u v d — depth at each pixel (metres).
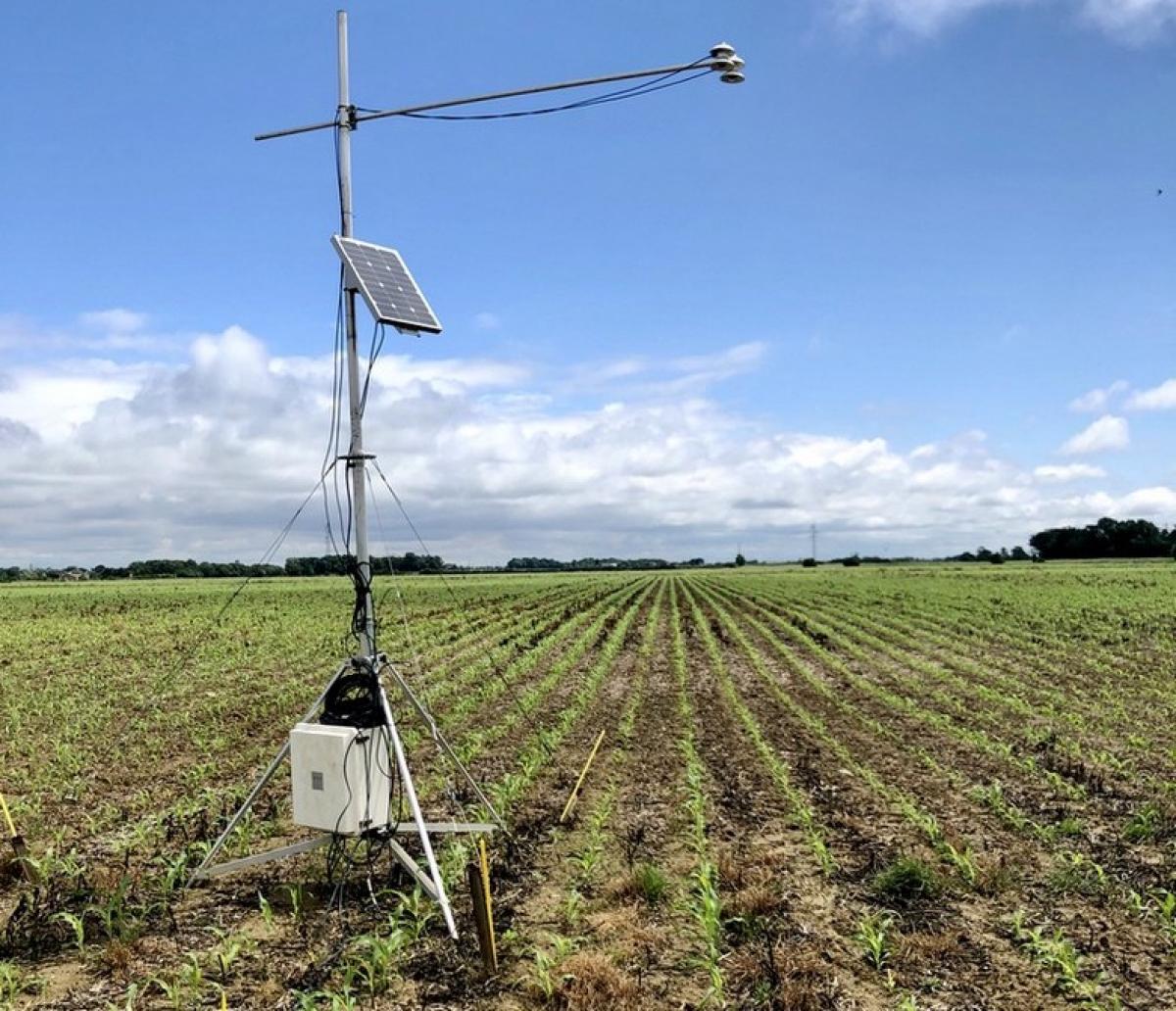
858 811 7.21
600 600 36.62
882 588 41.94
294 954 4.81
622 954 4.69
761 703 12.23
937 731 10.17
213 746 9.78
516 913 5.27
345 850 5.89
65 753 9.40
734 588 46.16
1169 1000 4.35
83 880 5.63
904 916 5.22
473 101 5.77
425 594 42.28
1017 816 6.84
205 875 5.56
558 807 7.43
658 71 5.73
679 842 6.55
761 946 4.82
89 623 25.75
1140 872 5.86
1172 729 10.27
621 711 11.81
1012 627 21.83
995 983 4.51
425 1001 4.35
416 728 10.72
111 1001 4.39
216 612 29.25
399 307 5.60
